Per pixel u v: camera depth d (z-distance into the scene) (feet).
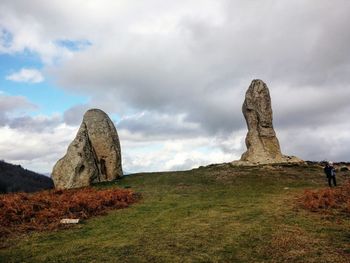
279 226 59.93
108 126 139.33
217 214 72.28
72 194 97.35
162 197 97.60
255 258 45.78
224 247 50.44
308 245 49.57
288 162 144.87
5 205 76.02
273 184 112.16
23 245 55.47
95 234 61.05
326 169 105.09
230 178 123.75
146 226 64.95
